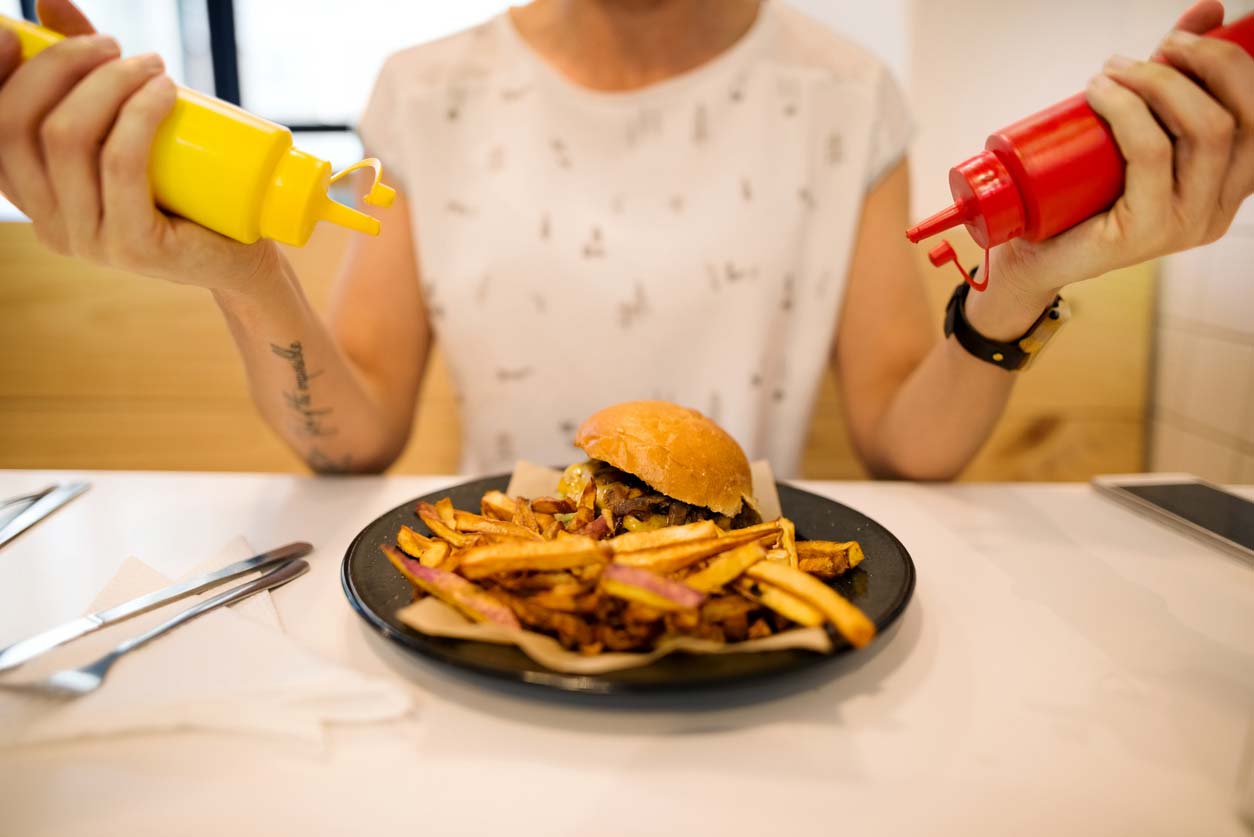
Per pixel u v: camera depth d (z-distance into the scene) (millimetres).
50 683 542
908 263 1390
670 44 1358
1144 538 901
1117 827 468
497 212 1351
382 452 1176
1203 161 592
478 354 1389
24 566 783
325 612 699
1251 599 758
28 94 558
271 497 981
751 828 465
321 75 2568
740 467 855
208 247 651
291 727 521
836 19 2268
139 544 838
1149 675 625
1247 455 1432
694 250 1334
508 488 932
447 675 608
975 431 1038
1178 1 1667
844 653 557
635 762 519
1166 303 1707
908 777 507
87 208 594
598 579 579
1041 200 619
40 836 444
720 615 579
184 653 572
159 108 567
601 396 1390
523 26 1463
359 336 1291
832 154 1382
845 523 820
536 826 464
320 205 629
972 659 645
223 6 2453
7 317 1701
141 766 500
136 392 1738
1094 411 1755
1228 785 502
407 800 481
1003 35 2012
